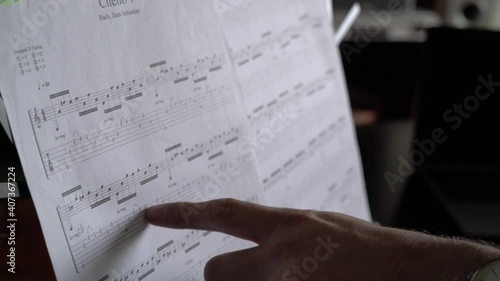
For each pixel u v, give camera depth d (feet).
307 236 2.16
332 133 2.84
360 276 2.13
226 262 2.19
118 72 2.14
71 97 2.06
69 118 2.06
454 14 4.45
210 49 2.35
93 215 2.09
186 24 2.29
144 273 2.18
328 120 2.82
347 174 2.92
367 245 2.15
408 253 2.13
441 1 4.47
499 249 2.17
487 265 2.07
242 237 2.21
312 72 2.75
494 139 3.57
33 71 2.01
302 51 2.70
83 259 2.07
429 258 2.12
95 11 2.10
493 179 3.66
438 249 2.13
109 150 2.12
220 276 2.19
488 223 3.26
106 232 2.11
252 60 2.49
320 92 2.78
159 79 2.22
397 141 3.74
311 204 2.71
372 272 2.13
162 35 2.23
